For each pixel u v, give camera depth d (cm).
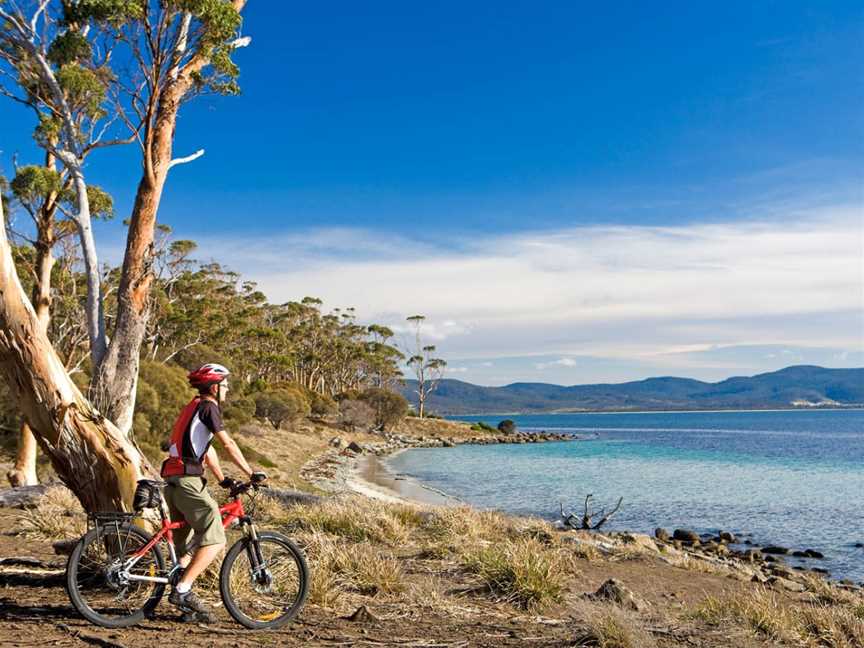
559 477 4159
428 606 702
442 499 3078
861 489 3472
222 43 833
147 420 2762
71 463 618
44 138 1670
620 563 1279
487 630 613
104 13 789
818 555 2028
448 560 1016
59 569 708
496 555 890
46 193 1839
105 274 2456
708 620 746
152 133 777
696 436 10506
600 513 2736
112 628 502
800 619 781
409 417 10706
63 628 493
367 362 11388
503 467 4928
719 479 3991
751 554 1984
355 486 3531
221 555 634
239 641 492
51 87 866
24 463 1888
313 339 10638
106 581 514
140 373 2903
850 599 1102
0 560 712
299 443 5638
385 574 779
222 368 525
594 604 662
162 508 536
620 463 5216
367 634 554
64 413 607
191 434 508
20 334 590
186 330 5138
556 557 1011
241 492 523
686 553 1833
